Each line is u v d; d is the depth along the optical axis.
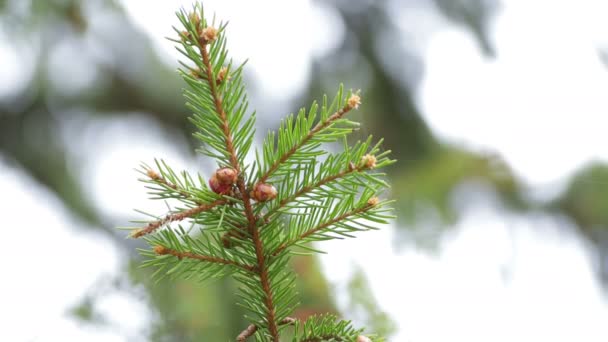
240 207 1.66
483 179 5.62
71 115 5.45
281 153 1.63
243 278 1.72
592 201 5.55
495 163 5.68
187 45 1.61
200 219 1.66
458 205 5.44
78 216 5.30
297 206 1.66
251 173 1.63
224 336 3.05
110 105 5.45
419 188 5.50
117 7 5.28
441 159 5.73
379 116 5.77
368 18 5.93
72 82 5.30
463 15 6.05
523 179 5.65
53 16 5.04
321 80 5.69
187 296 3.06
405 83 5.87
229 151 1.65
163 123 5.61
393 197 5.31
